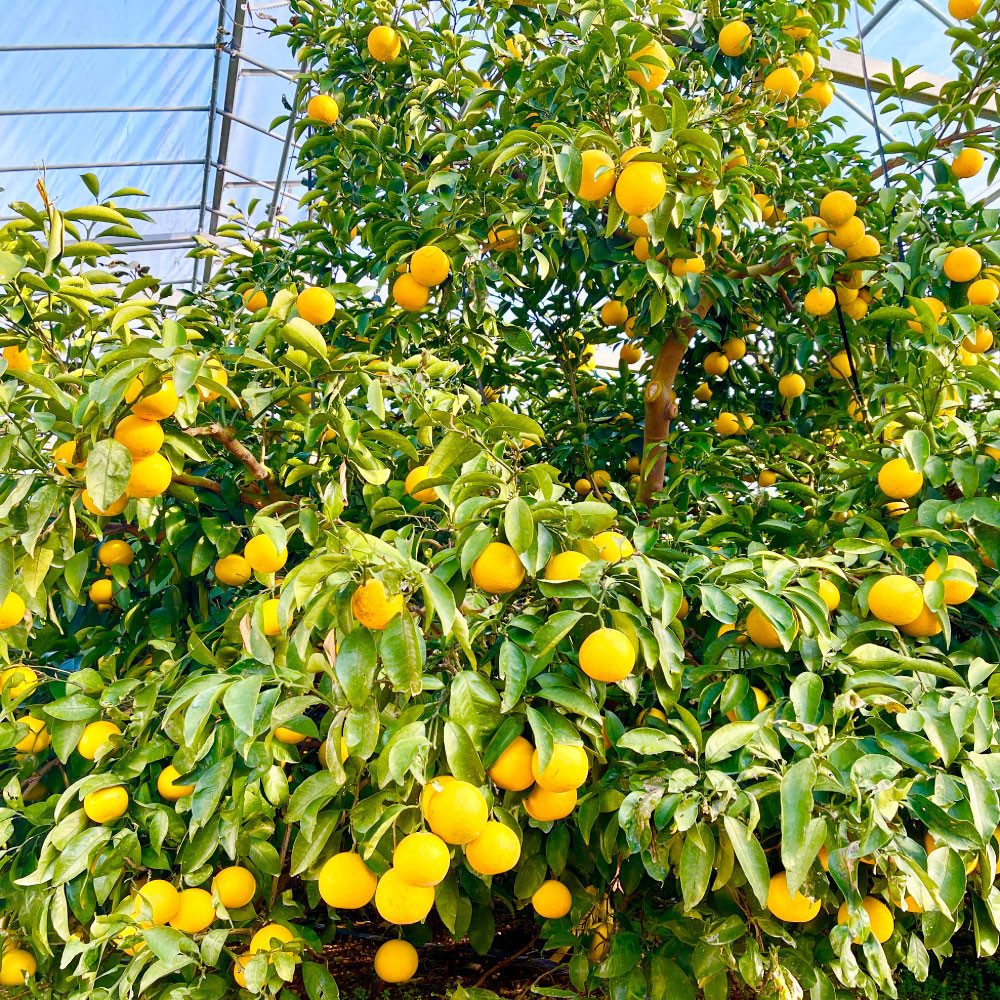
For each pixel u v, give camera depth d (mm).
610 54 2426
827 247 3113
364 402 2631
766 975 1794
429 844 1428
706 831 1678
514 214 2494
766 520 2543
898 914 1999
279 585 1844
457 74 3301
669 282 2566
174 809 1980
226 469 2619
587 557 1759
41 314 2092
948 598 1941
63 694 2166
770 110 2922
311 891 2186
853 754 1646
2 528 1712
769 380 4172
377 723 1556
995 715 1956
